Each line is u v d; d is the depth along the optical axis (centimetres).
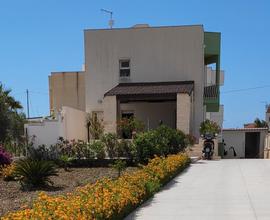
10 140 2461
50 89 3362
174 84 2698
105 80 2839
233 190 1172
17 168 1360
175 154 1833
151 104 2823
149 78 2792
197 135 2708
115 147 1947
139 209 932
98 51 2847
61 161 1883
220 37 3044
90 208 692
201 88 2747
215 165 1831
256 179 1383
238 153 4231
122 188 916
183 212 904
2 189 1313
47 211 648
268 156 3522
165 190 1179
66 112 2464
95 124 2709
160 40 2788
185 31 2764
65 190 1261
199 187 1227
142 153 1862
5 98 2567
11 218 616
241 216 862
